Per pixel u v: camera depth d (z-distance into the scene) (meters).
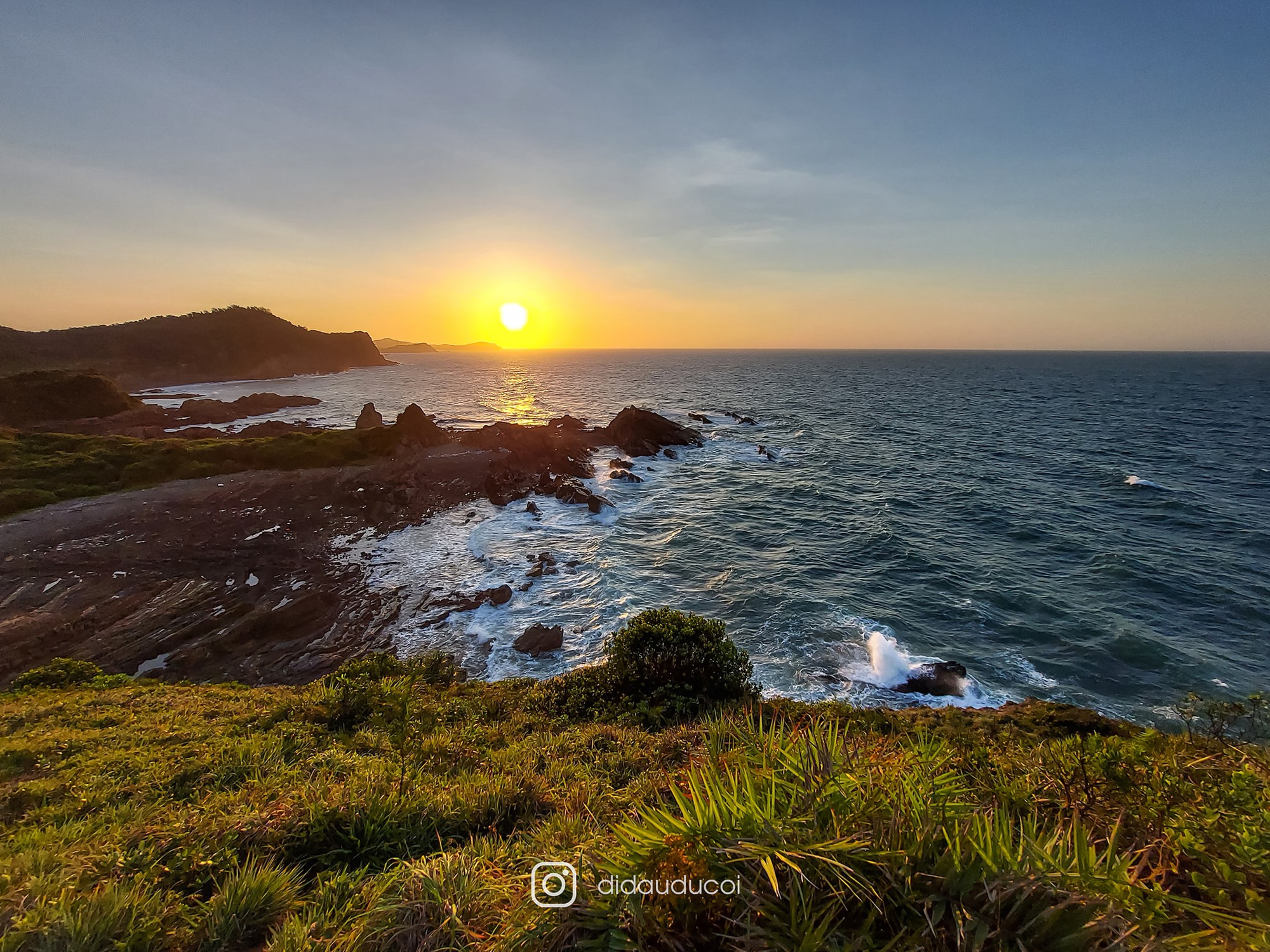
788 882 1.49
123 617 20.62
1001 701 15.48
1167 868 1.91
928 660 17.39
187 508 30.44
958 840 1.51
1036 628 19.33
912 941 1.35
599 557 26.25
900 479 39.53
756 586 23.02
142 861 3.16
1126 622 19.52
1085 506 32.22
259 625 20.19
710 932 1.53
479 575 24.55
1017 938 1.32
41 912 2.39
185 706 9.66
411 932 2.26
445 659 13.88
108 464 37.19
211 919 2.56
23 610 20.48
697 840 1.64
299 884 2.92
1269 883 1.68
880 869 1.48
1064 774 2.73
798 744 2.04
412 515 31.97
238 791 4.72
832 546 27.30
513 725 8.38
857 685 16.23
